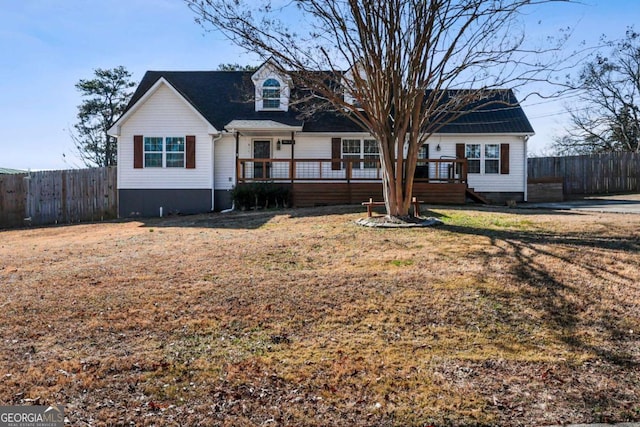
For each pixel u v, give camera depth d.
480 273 5.58
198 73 19.17
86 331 4.13
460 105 9.52
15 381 3.22
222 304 4.77
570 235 7.57
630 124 26.31
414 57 8.54
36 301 4.90
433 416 2.80
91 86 26.55
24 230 13.13
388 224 8.98
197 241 8.28
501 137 16.91
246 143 16.67
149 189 15.61
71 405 2.93
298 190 15.03
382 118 9.09
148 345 3.86
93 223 14.12
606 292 4.88
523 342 3.91
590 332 4.08
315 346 3.84
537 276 5.41
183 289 5.24
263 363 3.53
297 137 16.70
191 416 2.81
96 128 27.70
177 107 15.58
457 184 14.80
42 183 15.31
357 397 3.03
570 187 21.20
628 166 20.80
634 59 25.20
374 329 4.18
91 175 15.82
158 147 15.58
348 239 7.88
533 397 3.03
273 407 2.91
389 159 9.29
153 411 2.87
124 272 6.02
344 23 8.55
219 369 3.43
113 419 2.77
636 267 5.57
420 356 3.65
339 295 4.99
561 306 4.59
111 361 3.54
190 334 4.08
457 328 4.19
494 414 2.83
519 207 13.34
